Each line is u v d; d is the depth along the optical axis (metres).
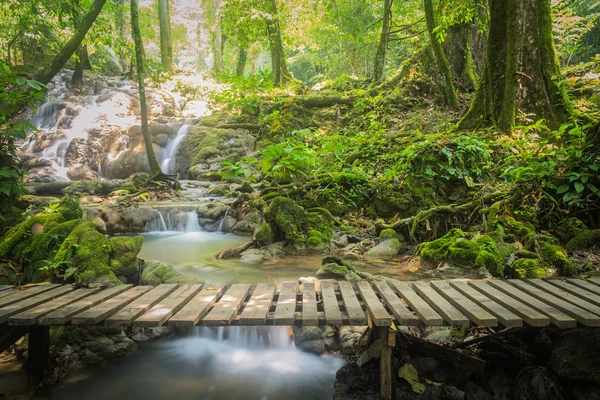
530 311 2.85
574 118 6.97
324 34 18.30
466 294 3.34
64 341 3.51
